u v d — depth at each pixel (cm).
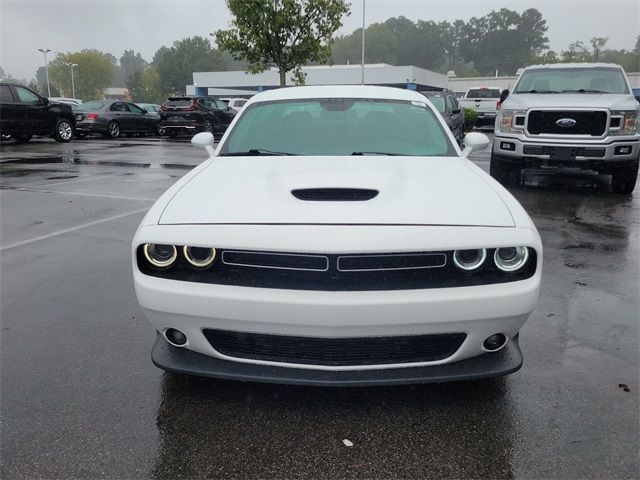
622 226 639
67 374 297
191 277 238
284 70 2072
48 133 1805
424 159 343
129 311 385
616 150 787
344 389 278
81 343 334
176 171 1132
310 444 238
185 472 222
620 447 235
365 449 235
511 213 254
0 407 265
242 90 6003
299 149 365
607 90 870
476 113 2531
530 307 238
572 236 593
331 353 239
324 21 2039
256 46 2042
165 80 14988
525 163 841
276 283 232
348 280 229
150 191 885
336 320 225
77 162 1290
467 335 237
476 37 18150
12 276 459
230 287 232
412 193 267
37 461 228
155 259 243
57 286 436
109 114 2111
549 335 344
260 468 224
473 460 228
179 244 237
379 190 267
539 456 230
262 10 1989
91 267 484
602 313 380
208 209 254
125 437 243
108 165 1234
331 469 224
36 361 312
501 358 253
